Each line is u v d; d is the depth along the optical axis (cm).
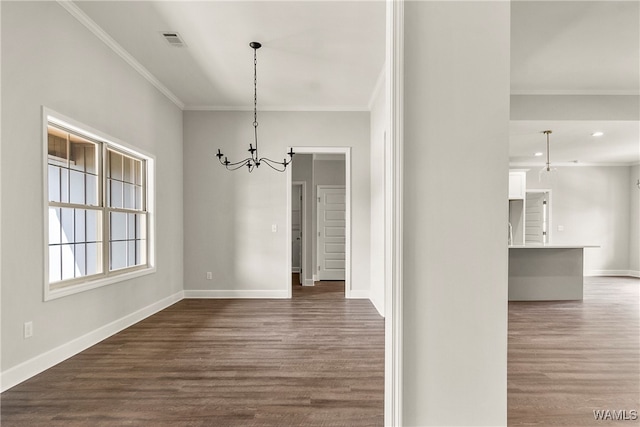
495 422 171
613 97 496
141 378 282
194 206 600
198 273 600
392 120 171
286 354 334
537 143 671
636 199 891
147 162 492
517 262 601
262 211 602
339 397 252
